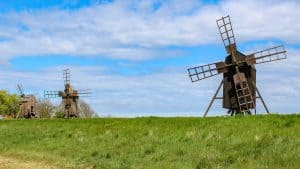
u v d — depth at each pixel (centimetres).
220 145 2419
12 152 3148
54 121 4588
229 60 4191
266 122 2738
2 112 12575
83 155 2731
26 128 4288
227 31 4203
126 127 3425
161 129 3109
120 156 2562
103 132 3416
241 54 4153
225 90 4191
